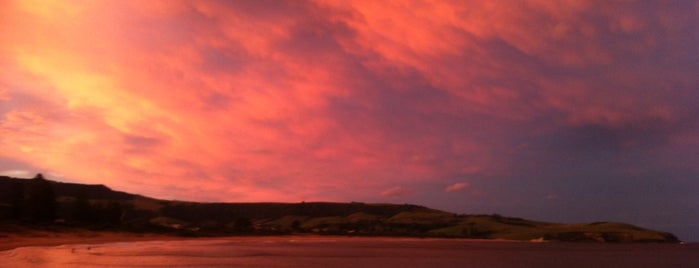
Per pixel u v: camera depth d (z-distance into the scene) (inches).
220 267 2519.7
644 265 3671.3
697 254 5177.2
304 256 3560.5
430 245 6190.9
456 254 4466.0
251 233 6963.6
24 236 3964.1
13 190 4690.0
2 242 3587.6
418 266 3065.9
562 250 5826.8
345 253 4055.1
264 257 3324.3
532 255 4658.0
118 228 5182.1
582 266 3506.4
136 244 4185.5
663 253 5423.2
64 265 2283.5
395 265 3065.9
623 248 6771.7
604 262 3919.8
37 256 2701.8
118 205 5644.7
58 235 4264.3
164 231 5570.9
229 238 6122.1
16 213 4544.8
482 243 7490.2
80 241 4065.0
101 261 2551.7
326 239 7249.0
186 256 3120.1
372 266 2935.5
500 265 3408.0
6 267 2144.4
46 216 4685.0
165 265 2498.8
